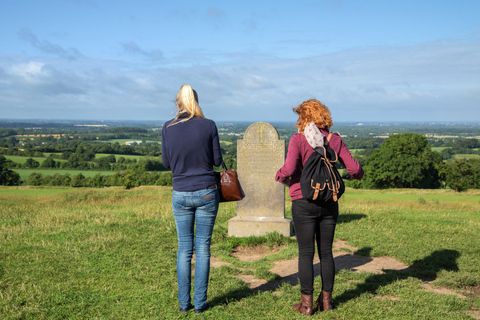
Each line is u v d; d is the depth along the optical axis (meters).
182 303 3.33
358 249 5.78
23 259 4.96
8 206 14.54
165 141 3.28
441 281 4.20
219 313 3.30
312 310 3.30
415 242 6.13
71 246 5.67
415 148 56.62
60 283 4.07
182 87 3.38
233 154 69.12
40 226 7.39
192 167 3.22
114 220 8.01
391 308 3.38
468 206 15.21
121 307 3.47
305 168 3.10
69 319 3.24
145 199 18.14
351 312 3.31
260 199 7.11
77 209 11.63
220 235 6.80
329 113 3.36
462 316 3.25
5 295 3.70
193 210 3.33
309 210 3.17
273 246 6.27
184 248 3.33
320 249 3.35
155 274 4.42
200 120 3.26
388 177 56.62
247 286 4.05
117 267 4.67
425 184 58.53
